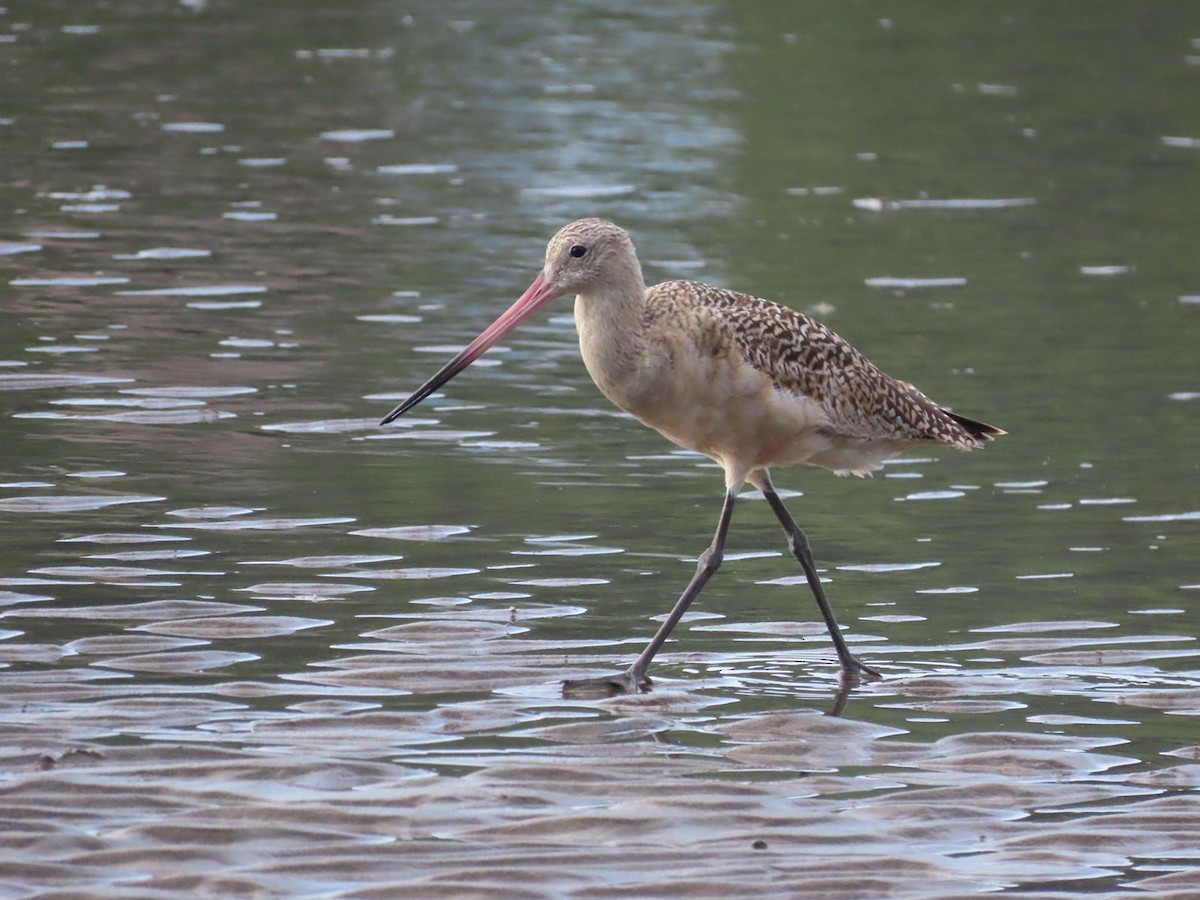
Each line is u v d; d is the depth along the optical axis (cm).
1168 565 1368
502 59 3581
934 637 1229
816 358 1233
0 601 1198
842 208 2580
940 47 3784
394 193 2545
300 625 1188
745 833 899
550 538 1389
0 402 1633
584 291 1209
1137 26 4028
